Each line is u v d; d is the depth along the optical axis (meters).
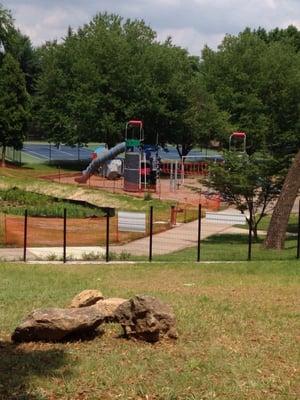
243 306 9.77
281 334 7.91
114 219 28.50
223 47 65.62
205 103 57.50
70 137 57.16
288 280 13.38
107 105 55.56
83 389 5.72
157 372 6.20
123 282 13.17
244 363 6.56
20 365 6.33
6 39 63.91
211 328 8.09
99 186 44.16
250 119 60.38
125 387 5.78
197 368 6.35
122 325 7.39
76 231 24.58
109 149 51.59
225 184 22.89
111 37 56.81
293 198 20.67
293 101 62.75
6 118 55.12
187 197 39.53
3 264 17.05
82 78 56.00
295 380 6.07
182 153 61.25
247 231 26.56
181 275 14.41
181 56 58.38
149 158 46.81
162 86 55.78
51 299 10.48
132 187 42.19
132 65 55.25
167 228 26.75
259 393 5.71
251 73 62.97
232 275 14.35
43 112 59.22
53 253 19.81
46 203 32.78
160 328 7.32
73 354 6.75
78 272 15.13
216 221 19.95
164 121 56.53
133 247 21.78
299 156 20.48
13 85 55.69
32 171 53.81
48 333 7.16
